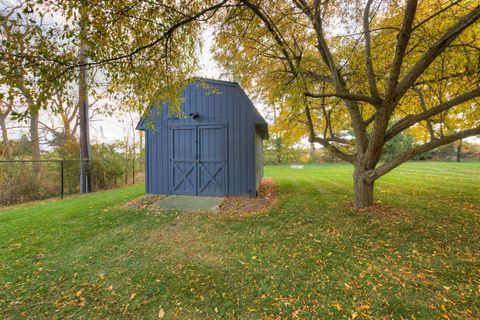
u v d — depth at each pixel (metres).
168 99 3.71
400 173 9.98
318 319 1.74
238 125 6.06
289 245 3.07
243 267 2.53
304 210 4.70
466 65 4.11
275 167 16.95
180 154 6.46
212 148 6.24
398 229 3.41
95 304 1.95
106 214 4.64
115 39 2.62
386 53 4.72
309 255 2.77
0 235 3.54
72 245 3.15
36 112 2.19
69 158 8.53
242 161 6.05
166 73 3.47
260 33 3.96
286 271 2.43
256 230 3.68
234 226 3.89
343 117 7.32
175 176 6.51
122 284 2.23
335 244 3.06
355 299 1.96
